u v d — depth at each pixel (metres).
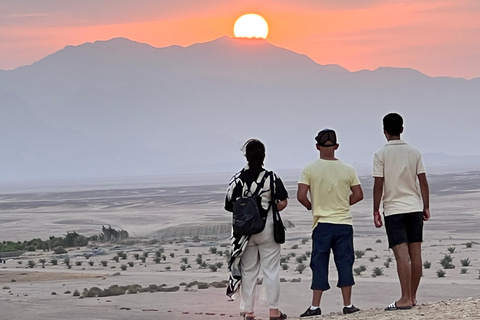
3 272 48.09
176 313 24.34
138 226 101.62
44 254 66.31
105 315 24.48
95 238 80.38
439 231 73.50
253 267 11.73
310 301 27.86
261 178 11.46
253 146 11.52
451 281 34.16
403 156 11.66
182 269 46.53
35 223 120.81
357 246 58.97
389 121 11.78
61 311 26.03
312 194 11.97
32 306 27.92
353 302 27.27
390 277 37.03
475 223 81.75
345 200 11.90
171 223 102.38
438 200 139.25
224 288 33.12
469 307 10.81
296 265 45.56
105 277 42.97
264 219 11.41
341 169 11.88
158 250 64.94
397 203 11.64
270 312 11.64
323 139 12.02
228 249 62.56
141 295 31.11
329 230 11.83
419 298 27.50
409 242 11.83
